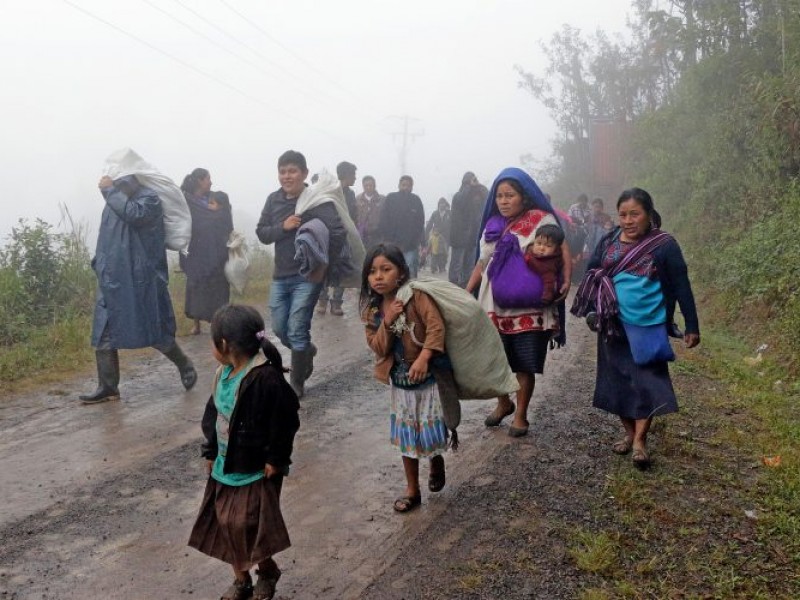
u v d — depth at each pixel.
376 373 4.33
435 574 3.71
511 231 5.33
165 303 6.81
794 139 10.40
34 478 5.05
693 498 4.40
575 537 3.96
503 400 5.69
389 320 4.19
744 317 9.06
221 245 9.22
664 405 4.66
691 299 4.70
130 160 6.69
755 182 11.44
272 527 3.31
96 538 4.20
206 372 7.84
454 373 4.32
